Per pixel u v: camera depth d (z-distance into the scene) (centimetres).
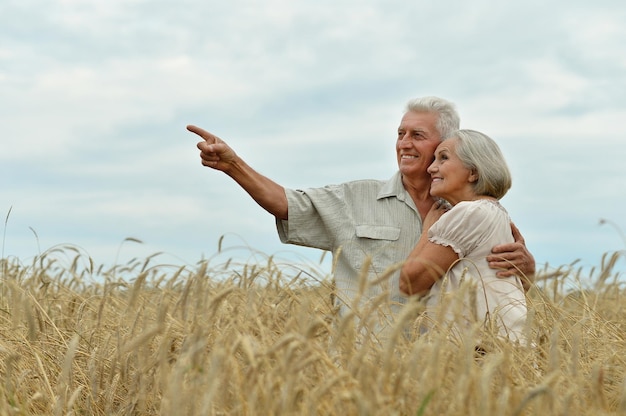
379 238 575
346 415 333
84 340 490
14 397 414
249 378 338
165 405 344
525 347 419
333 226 587
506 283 500
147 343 417
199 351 352
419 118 579
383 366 338
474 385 330
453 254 504
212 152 568
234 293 448
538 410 327
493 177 528
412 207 582
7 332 504
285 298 445
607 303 668
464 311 459
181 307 423
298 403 338
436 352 330
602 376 378
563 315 484
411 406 339
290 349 325
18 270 658
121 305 539
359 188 597
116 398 452
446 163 536
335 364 392
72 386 454
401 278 511
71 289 635
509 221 531
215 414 351
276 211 592
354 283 574
